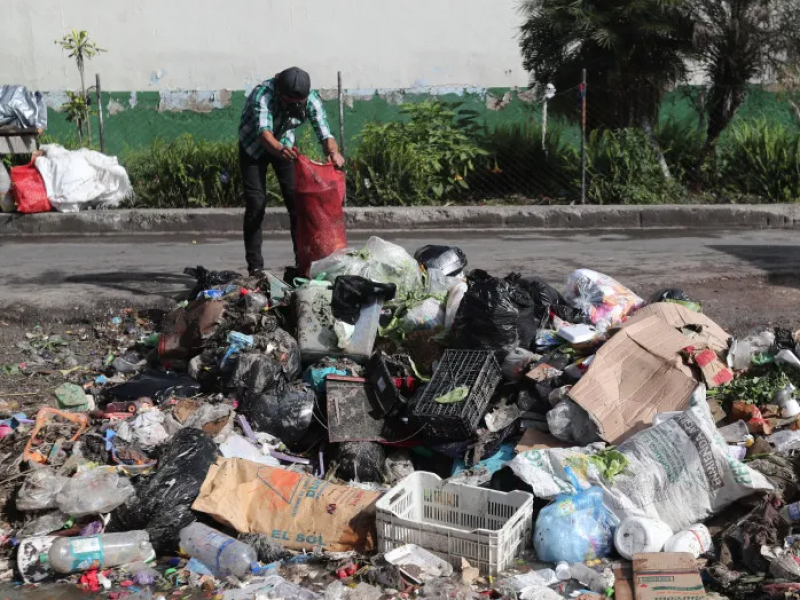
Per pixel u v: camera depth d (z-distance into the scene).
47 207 10.87
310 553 4.05
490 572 3.76
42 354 6.42
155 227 10.87
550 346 5.26
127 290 7.54
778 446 4.59
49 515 4.19
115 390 5.32
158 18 15.09
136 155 12.12
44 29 15.02
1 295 7.41
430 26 15.11
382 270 5.89
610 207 10.98
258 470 4.32
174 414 4.89
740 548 3.86
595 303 5.96
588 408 4.50
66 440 4.75
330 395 4.92
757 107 12.84
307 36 15.16
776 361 5.16
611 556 3.93
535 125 12.24
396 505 4.10
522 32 12.67
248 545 3.99
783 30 11.61
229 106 15.34
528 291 5.80
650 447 4.16
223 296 5.81
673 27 11.41
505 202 11.76
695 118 12.41
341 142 11.79
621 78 11.75
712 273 7.99
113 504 4.15
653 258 8.73
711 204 11.09
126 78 15.23
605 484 4.13
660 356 4.81
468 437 4.68
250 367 5.02
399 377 5.06
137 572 3.93
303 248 6.47
